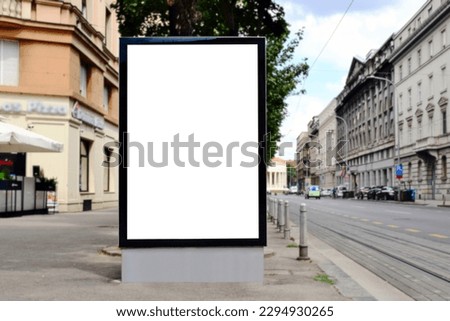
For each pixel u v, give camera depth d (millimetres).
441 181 48625
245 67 6629
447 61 47625
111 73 30797
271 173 121562
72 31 23094
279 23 12320
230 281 6691
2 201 18594
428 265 8984
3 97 22156
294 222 20609
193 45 6621
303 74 19375
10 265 8055
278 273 7527
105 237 12305
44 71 22828
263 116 6637
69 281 6754
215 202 6637
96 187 27984
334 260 9602
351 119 92062
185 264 6684
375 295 6387
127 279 6660
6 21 21734
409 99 59375
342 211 29938
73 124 23828
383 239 13523
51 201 22234
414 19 57812
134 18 13117
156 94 6613
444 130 49000
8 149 18906
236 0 11977
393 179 64062
